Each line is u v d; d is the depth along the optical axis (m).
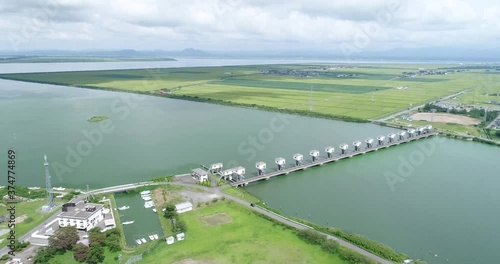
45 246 106.19
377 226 126.88
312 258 102.75
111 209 134.00
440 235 121.38
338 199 150.62
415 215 136.12
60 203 137.00
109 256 103.31
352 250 105.69
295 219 127.38
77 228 117.44
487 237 120.31
